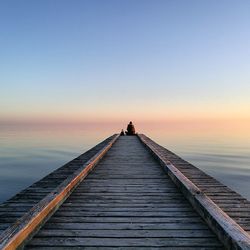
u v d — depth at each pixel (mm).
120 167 9438
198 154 41531
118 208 5102
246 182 20922
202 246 3596
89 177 7867
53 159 37688
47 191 6391
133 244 3656
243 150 49281
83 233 3980
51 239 3779
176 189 6520
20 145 66250
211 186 6953
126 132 28000
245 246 3027
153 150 11898
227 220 3828
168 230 4094
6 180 22703
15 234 3305
